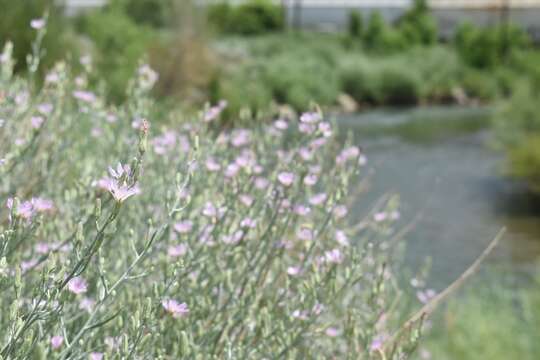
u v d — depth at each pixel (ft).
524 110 45.01
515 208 36.50
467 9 137.69
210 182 6.77
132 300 5.31
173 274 4.72
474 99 98.07
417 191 39.04
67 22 29.81
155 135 8.80
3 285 4.65
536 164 39.40
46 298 4.15
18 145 6.66
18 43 22.76
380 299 7.23
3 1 23.07
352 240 8.52
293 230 7.07
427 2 121.29
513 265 25.68
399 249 9.39
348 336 5.99
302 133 6.88
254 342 5.69
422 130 64.75
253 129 8.57
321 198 6.50
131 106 8.33
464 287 19.83
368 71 87.86
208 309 5.70
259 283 6.18
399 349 5.86
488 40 109.60
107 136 8.08
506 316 15.10
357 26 114.83
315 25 135.54
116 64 39.52
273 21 124.06
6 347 3.91
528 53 111.24
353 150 7.23
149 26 58.90
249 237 6.28
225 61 57.00
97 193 6.09
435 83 95.40
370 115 77.25
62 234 5.78
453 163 48.29
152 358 4.94
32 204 4.52
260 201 6.49
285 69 75.31
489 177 43.80
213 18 53.11
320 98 77.61
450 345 12.82
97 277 5.34
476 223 32.94
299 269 6.11
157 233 4.51
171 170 6.94
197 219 6.22
